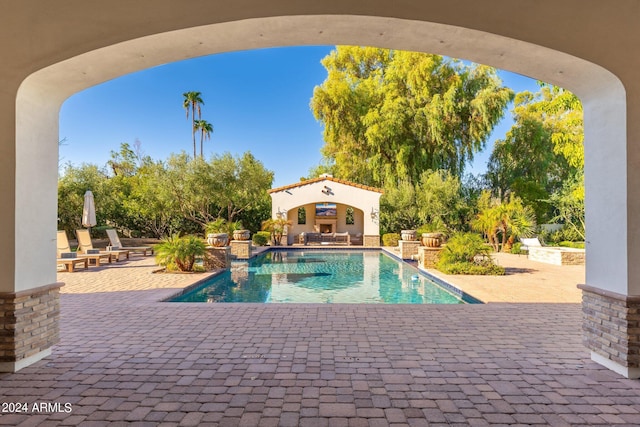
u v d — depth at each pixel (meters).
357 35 4.32
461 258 12.09
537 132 27.11
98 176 23.64
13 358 4.00
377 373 4.03
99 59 4.22
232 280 11.62
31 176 4.28
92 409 3.25
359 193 23.61
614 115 4.15
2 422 3.05
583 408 3.30
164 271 12.02
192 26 3.97
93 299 7.65
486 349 4.77
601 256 4.34
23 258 4.16
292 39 4.41
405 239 16.52
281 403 3.37
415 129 26.28
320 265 15.24
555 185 27.89
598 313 4.33
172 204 23.47
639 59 3.97
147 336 5.26
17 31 4.06
